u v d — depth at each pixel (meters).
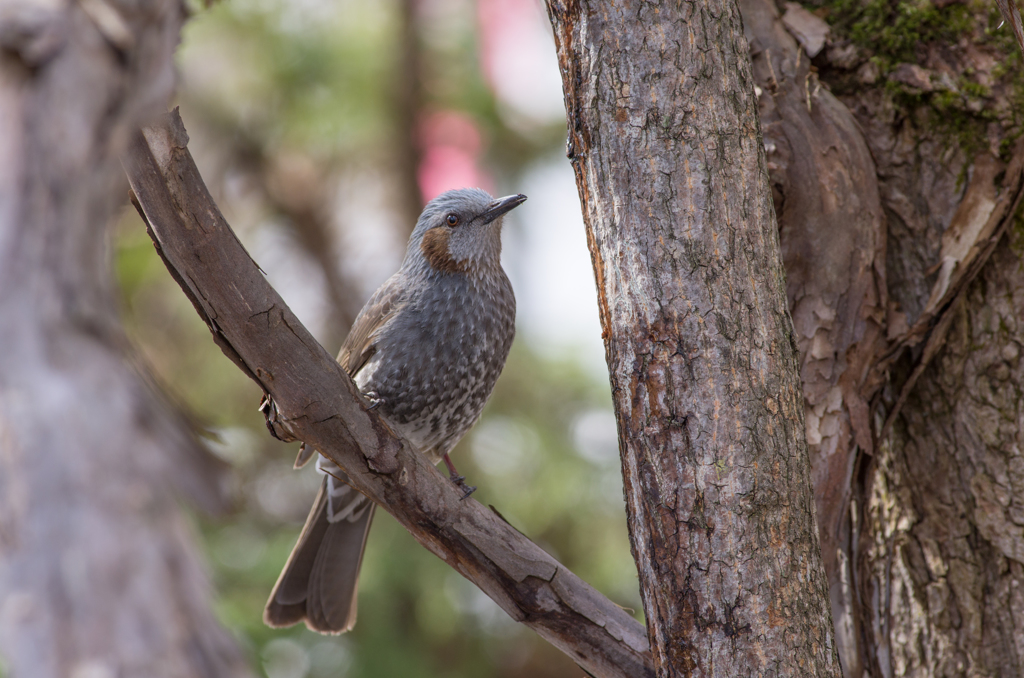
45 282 2.41
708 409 4.09
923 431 5.75
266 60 10.60
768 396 4.15
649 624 4.20
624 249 4.24
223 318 4.40
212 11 10.03
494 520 5.05
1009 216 5.50
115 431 2.40
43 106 2.48
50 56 2.51
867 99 5.76
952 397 5.67
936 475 5.70
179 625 2.38
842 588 5.41
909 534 5.75
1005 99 5.54
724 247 4.18
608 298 4.32
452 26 10.85
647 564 4.18
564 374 11.71
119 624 2.29
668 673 4.11
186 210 4.05
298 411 4.71
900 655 5.69
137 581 2.34
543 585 5.00
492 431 11.66
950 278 5.46
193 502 2.51
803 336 5.38
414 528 5.11
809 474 4.26
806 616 4.05
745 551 4.02
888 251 5.73
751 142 4.33
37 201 2.43
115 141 2.62
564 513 11.41
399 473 4.93
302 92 10.80
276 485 11.46
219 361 11.01
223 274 4.24
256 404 11.20
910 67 5.68
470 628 11.33
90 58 2.57
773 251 4.32
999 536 5.50
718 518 4.04
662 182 4.20
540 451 11.41
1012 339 5.55
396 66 10.76
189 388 10.92
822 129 5.43
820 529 5.29
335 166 11.42
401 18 10.60
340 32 10.72
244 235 11.70
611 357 4.31
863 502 5.52
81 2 2.60
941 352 5.70
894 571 5.77
